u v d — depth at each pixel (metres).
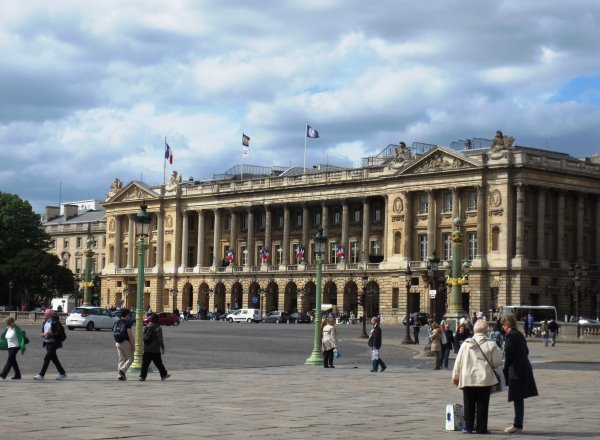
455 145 180.62
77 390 38.41
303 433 26.55
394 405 34.34
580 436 26.92
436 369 56.44
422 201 167.50
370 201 177.38
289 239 190.50
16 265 189.50
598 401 36.81
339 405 34.12
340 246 176.12
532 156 155.25
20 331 43.84
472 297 156.50
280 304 187.62
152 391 38.44
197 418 29.53
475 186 157.38
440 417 30.86
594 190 164.00
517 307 139.50
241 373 50.41
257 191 192.62
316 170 195.88
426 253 165.75
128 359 43.59
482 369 27.11
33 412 30.45
